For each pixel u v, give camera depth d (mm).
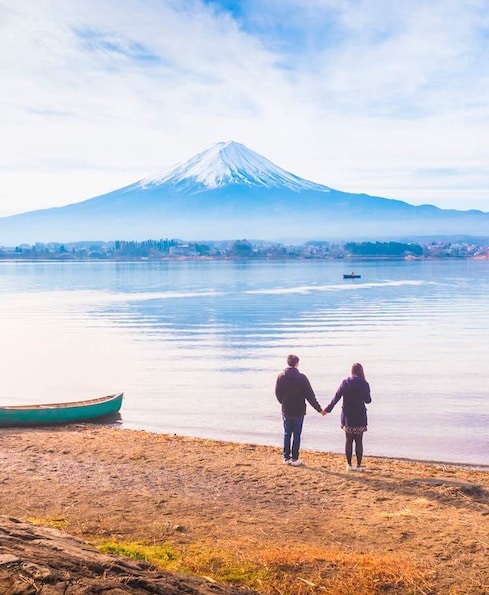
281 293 136500
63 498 11305
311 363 43125
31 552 5828
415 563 8461
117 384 34906
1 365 43031
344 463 15039
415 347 52469
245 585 7707
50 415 21547
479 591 7730
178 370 40312
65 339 60062
